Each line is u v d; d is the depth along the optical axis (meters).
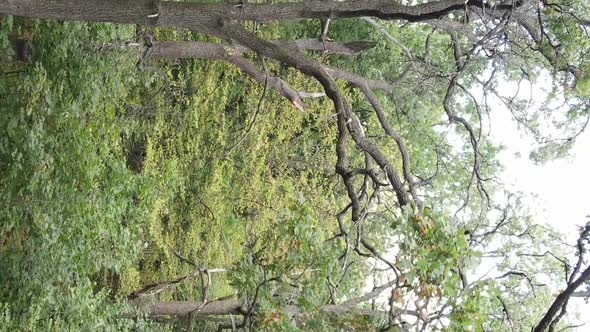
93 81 9.52
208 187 13.27
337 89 8.20
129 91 12.12
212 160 13.36
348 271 11.71
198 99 12.66
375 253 7.13
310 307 6.71
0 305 7.98
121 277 11.33
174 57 10.85
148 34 10.20
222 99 13.26
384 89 14.11
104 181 9.74
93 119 9.77
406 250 6.36
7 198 8.46
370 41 13.11
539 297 11.77
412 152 16.14
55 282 9.23
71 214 9.00
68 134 9.05
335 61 15.12
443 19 10.56
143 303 11.40
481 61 11.82
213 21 7.41
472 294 6.34
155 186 11.22
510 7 8.03
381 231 14.22
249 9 7.51
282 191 14.48
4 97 8.76
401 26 14.46
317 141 15.21
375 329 6.81
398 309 6.62
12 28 9.05
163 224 13.19
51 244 8.78
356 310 7.62
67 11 6.66
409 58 13.62
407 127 16.09
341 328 6.93
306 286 6.93
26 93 8.65
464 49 14.82
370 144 8.45
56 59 9.16
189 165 13.27
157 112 12.32
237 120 14.20
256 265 7.34
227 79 13.52
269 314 6.74
